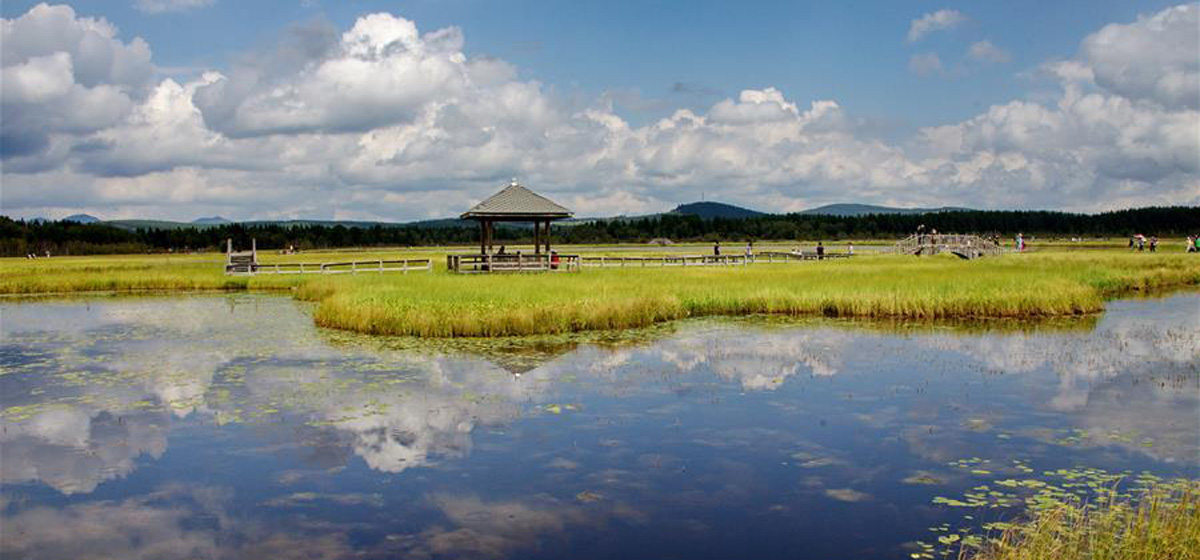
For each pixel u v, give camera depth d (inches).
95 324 967.0
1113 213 6510.8
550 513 311.6
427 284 1161.4
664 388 542.3
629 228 5856.3
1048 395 510.0
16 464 384.5
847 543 277.3
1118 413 457.1
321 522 306.0
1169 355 658.2
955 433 418.3
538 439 416.5
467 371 608.4
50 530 301.3
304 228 5393.7
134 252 4480.8
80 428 450.3
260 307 1192.8
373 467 373.1
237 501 330.6
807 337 790.5
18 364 663.8
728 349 711.7
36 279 1665.8
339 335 821.9
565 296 946.1
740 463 371.9
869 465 365.4
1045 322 908.6
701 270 1567.4
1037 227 6560.0
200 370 625.6
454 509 317.7
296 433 434.0
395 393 531.5
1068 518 284.8
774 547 275.4
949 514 301.1
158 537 293.4
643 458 382.0
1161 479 333.1
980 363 630.5
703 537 285.7
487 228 1678.2
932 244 2277.3
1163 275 1477.6
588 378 578.6
